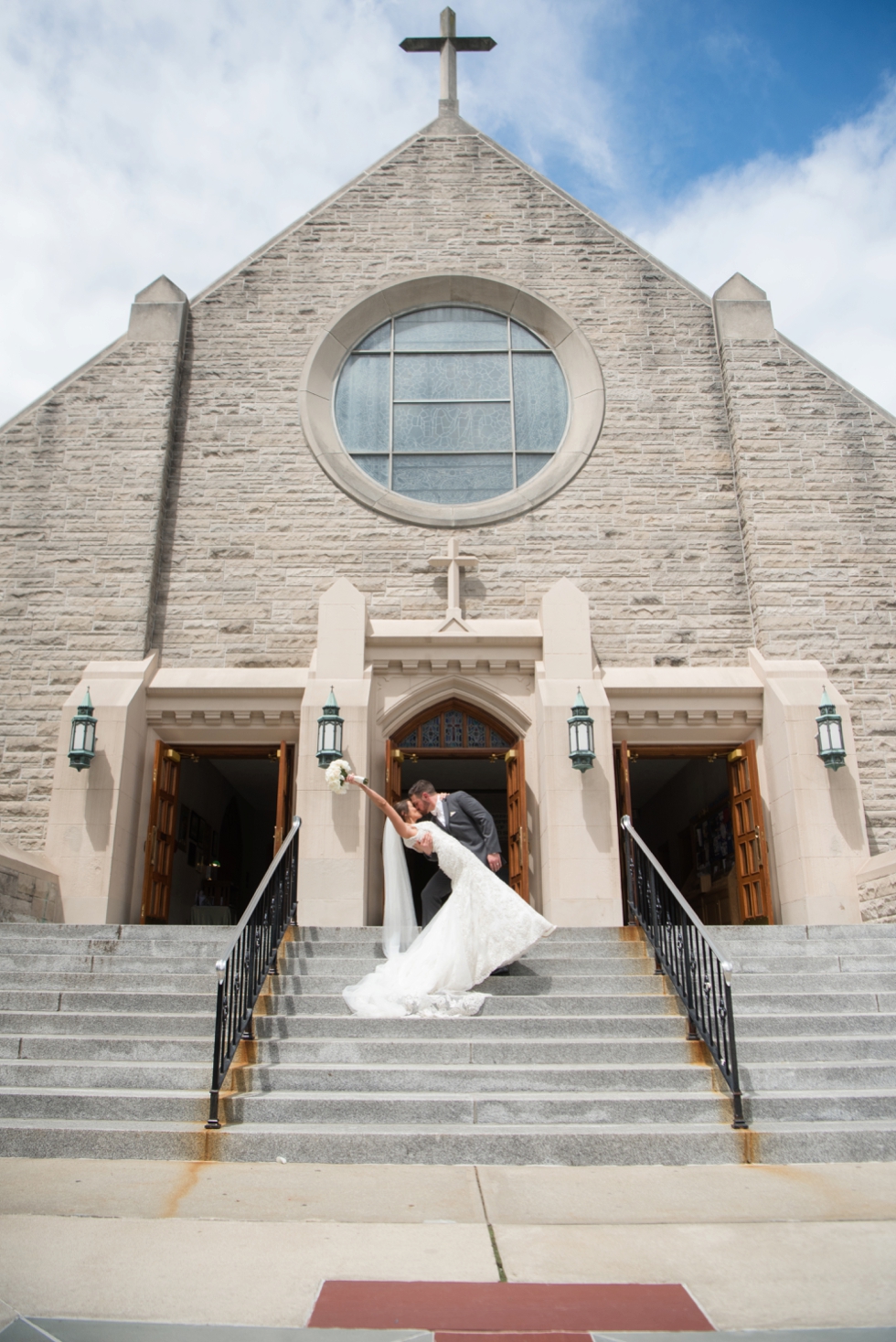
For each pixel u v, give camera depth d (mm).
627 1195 4160
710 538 12266
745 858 11492
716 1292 3051
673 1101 5238
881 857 10000
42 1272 3193
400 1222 3771
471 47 14656
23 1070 5641
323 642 11078
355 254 13469
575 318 13242
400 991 6461
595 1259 3359
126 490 12016
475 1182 4355
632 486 12477
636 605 11969
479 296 13492
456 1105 5188
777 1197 4129
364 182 13805
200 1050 5906
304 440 12625
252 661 11664
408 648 11328
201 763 15336
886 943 8039
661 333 13180
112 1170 4508
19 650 11375
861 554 11914
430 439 13039
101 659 11367
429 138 14047
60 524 11852
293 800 11242
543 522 12297
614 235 13625
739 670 11641
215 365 12906
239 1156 4738
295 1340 2670
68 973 7152
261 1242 3516
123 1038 6000
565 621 11203
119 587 11633
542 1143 4762
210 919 13453
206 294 13219
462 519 12266
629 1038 6152
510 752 11320
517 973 7277
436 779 16547
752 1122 5191
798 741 10734
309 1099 5180
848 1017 6336
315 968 7387
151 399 12414
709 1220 3820
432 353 13414
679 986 6500
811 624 11633
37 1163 4641
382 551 12164
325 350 13062
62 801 10422
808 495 12133
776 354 12781
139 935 8312
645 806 19453
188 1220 3760
